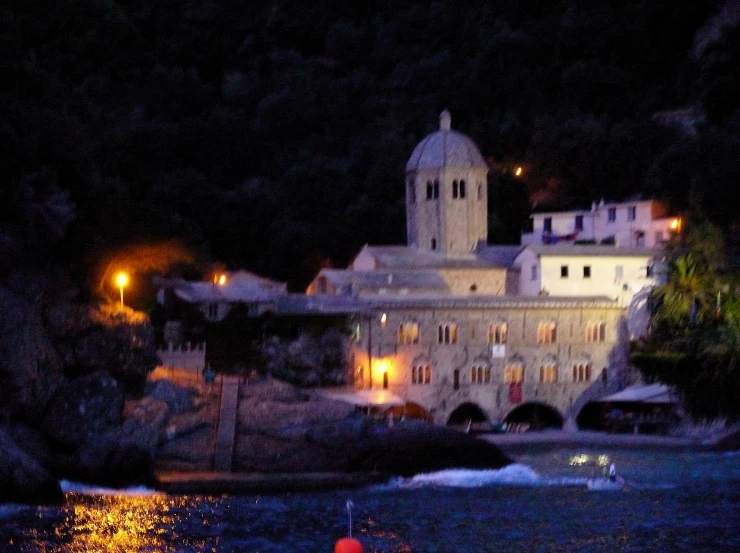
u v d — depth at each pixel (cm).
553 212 13462
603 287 10625
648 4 16900
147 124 15250
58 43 15800
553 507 6125
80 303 7681
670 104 16412
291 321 9294
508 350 9706
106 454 6631
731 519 5791
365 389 9162
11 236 7250
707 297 9838
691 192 12050
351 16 18662
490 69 16862
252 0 18250
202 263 11131
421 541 5353
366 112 16625
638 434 9281
